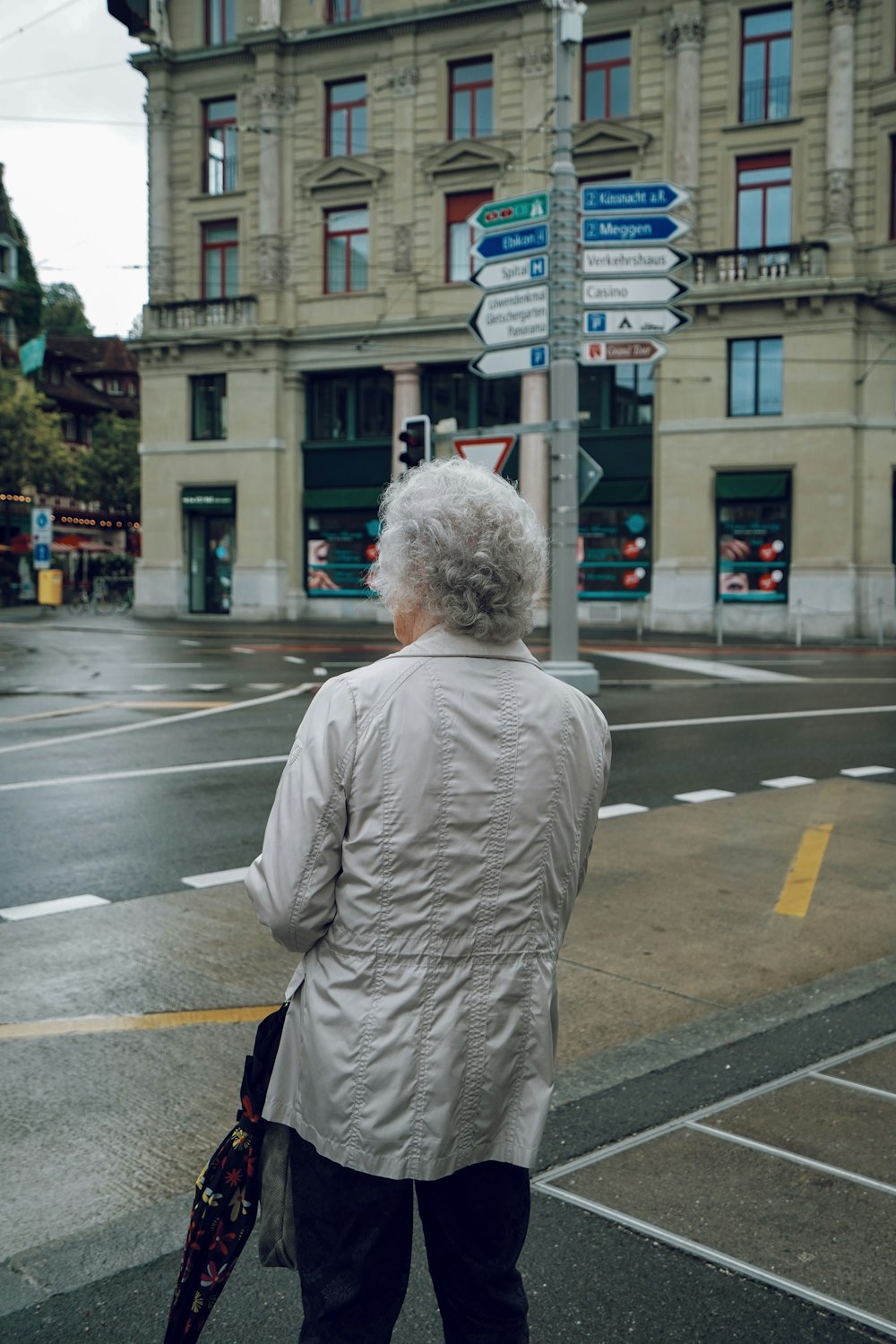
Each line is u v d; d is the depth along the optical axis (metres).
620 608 32.03
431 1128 1.84
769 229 30.20
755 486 30.19
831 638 29.48
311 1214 1.92
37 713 14.34
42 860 7.19
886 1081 3.96
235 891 6.50
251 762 10.79
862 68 29.03
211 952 5.42
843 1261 2.89
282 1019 2.05
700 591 30.80
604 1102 3.80
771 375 30.19
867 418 29.69
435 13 32.56
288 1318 2.70
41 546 45.66
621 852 7.42
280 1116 1.98
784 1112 3.71
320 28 33.97
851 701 15.98
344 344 34.75
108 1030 4.47
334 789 1.86
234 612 36.34
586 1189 3.23
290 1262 2.04
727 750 11.71
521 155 32.22
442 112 33.16
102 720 13.66
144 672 19.88
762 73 29.92
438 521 1.96
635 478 31.89
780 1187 3.24
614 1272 2.84
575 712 2.00
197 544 37.69
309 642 27.41
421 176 33.44
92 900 6.30
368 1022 1.85
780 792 9.50
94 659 22.73
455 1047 1.86
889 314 29.69
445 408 34.56
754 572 30.50
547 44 31.53
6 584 51.41
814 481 29.69
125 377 74.62
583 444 32.28
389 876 1.85
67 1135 3.62
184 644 26.81
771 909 6.18
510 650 1.99
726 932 5.78
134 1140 3.60
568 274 15.10
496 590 1.94
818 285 28.94
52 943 5.55
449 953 1.87
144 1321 2.68
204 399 36.94
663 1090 3.90
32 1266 2.88
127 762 10.84
